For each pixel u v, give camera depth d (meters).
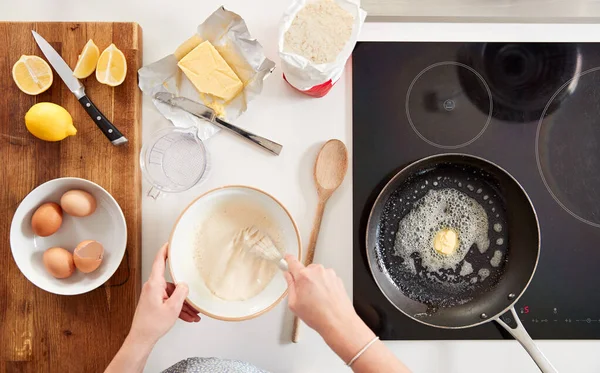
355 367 0.70
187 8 0.97
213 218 0.92
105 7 0.97
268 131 0.97
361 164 0.97
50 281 0.90
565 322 0.97
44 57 0.92
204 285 0.90
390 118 0.98
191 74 0.92
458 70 0.98
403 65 0.98
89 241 0.89
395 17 0.98
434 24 0.98
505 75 0.98
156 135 0.96
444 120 0.98
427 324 0.90
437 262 0.97
